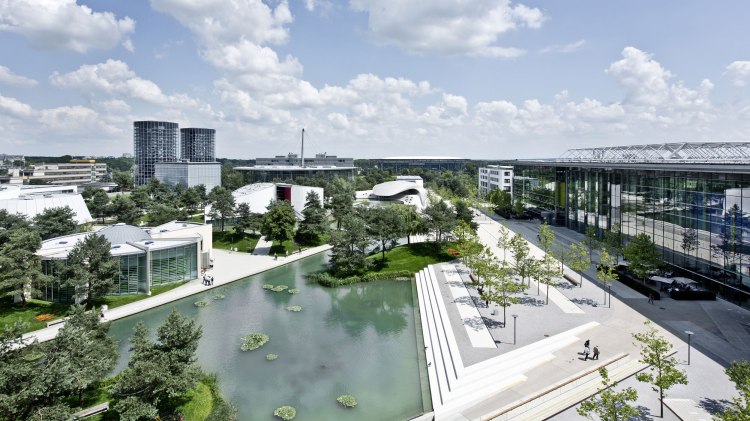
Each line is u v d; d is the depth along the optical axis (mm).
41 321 55281
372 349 48844
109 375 41656
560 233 107938
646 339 31500
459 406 32969
